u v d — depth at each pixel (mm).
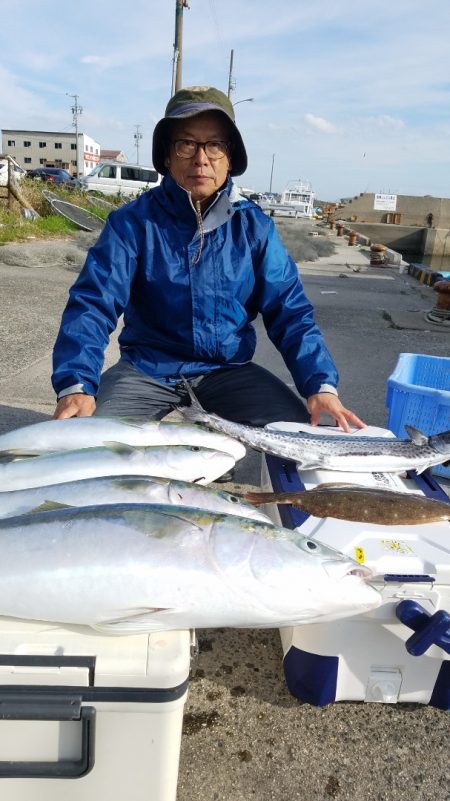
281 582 1371
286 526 1810
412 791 1632
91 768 1276
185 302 2887
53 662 1213
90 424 2314
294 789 1621
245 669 2041
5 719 1220
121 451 2100
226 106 2744
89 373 2514
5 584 1335
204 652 2113
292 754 1719
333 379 2750
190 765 1670
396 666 1754
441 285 7996
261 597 1362
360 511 1821
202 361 3086
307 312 3039
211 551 1369
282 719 1834
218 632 2227
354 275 13367
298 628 1765
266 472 2395
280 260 3021
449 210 45500
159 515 1414
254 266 3000
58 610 1333
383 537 1726
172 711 1248
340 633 1700
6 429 3736
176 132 2684
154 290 2893
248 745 1740
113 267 2775
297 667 1803
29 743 1263
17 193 15109
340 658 1741
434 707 1875
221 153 2732
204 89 2697
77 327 2615
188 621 1360
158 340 3049
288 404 3066
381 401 4812
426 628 1534
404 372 3727
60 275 9898
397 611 1619
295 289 3072
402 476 2273
